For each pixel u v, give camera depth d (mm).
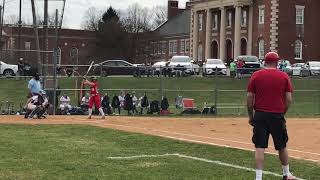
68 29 105750
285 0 74500
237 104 35938
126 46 108750
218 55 86250
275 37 74312
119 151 13898
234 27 82562
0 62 45500
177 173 10828
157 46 110938
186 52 102438
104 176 10336
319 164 12141
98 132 18297
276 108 9711
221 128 21750
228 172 11039
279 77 9750
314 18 75812
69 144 15086
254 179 10258
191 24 93062
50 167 11219
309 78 45250
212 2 86000
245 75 43094
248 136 18719
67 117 25719
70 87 35906
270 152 14141
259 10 77500
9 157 12500
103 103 29594
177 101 32656
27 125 20688
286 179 10070
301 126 23531
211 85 42750
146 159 12648
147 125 22500
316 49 76000
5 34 68625
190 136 18297
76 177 10188
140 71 43656
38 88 24953
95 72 43031
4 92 35000
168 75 45625
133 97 30844
